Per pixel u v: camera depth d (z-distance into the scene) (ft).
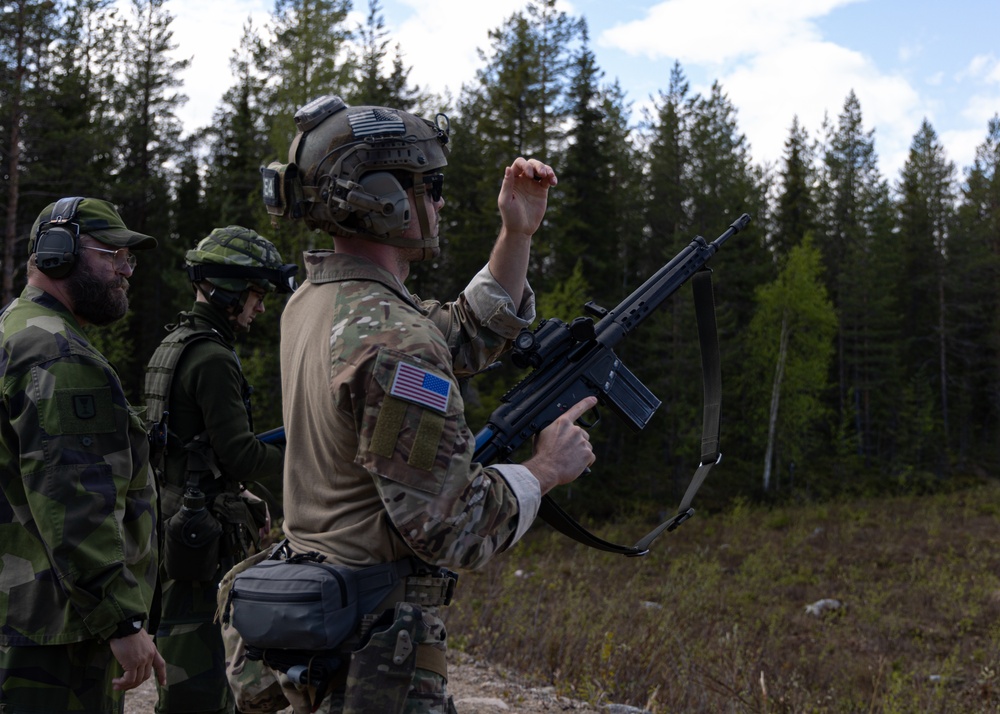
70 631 7.18
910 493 124.77
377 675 5.43
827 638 38.37
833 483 124.16
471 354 7.13
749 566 64.90
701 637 25.27
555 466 6.18
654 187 132.87
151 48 122.11
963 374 171.83
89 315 7.98
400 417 5.33
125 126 112.47
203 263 10.37
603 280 118.01
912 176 180.75
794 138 156.66
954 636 43.68
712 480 115.65
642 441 116.57
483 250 98.48
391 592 5.73
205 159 126.62
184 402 9.91
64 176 85.30
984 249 173.37
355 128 6.05
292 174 6.26
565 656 18.72
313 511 5.95
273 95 79.61
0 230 82.64
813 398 116.67
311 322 6.03
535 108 96.73
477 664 17.83
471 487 5.46
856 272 151.43
